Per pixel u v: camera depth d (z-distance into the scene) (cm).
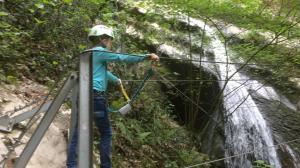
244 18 910
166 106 954
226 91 977
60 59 729
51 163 496
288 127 959
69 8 791
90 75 262
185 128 962
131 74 795
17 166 293
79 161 215
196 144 926
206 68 992
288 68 929
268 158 897
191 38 1006
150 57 425
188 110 993
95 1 738
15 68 659
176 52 988
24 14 752
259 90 1040
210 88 983
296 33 872
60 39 763
